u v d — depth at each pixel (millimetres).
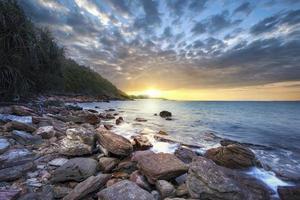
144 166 4973
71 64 64062
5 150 5410
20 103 15102
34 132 7703
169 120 21016
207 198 3969
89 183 4027
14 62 14633
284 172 6504
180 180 5113
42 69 21109
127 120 18625
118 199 3471
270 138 12945
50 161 5406
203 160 4766
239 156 6762
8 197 3385
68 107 21844
